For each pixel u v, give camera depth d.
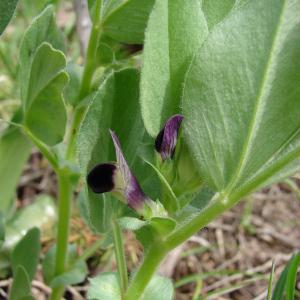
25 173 0.33
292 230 0.31
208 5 0.14
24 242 0.22
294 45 0.12
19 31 0.34
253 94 0.12
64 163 0.19
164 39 0.13
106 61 0.18
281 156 0.13
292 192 0.33
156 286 0.15
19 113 0.21
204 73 0.12
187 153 0.13
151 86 0.13
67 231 0.20
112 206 0.15
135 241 0.29
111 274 0.15
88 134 0.13
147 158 0.14
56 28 0.18
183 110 0.13
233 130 0.13
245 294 0.28
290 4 0.12
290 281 0.17
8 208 0.27
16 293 0.20
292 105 0.13
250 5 0.12
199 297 0.25
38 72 0.16
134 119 0.14
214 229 0.31
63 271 0.21
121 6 0.17
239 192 0.13
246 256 0.30
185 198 0.14
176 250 0.28
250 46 0.12
